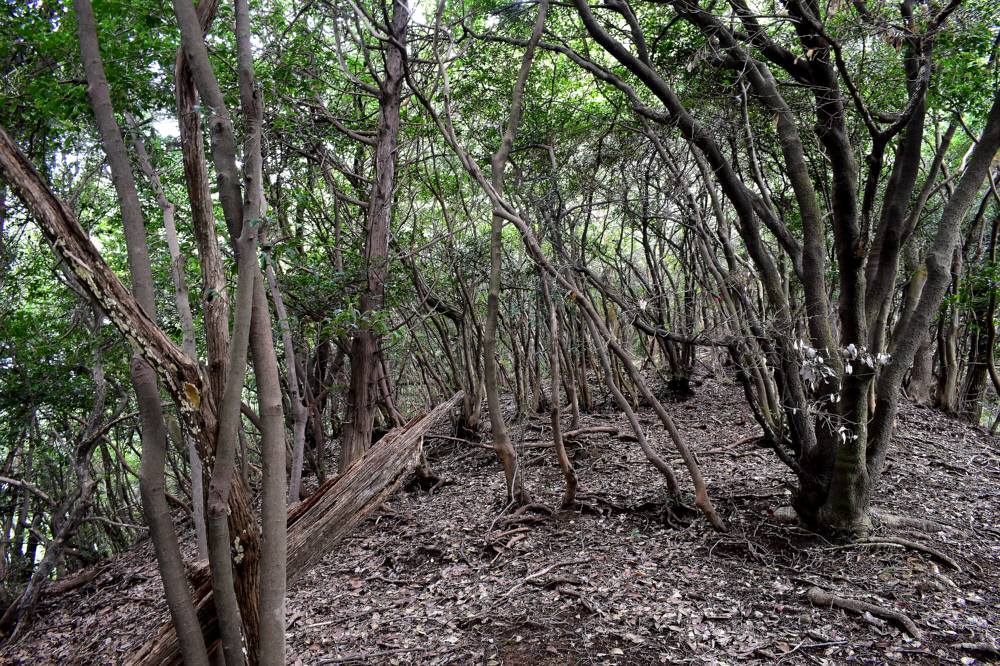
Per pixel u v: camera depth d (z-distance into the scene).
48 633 8.07
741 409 11.09
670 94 6.19
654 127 7.66
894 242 5.98
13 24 5.67
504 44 8.71
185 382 2.44
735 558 5.97
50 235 2.23
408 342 11.50
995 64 7.07
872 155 5.28
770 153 8.25
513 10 7.22
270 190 8.30
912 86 6.35
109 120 2.47
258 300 2.52
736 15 6.02
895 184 6.01
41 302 10.44
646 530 6.82
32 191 2.21
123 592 8.69
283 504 2.44
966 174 5.49
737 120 6.82
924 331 5.76
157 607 7.62
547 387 14.76
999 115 5.29
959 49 6.32
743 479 7.81
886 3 6.22
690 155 8.09
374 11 7.54
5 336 8.87
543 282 7.55
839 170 5.53
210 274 2.65
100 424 9.37
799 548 5.95
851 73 6.79
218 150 2.62
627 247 15.57
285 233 7.61
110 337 8.60
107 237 10.55
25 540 10.27
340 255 8.91
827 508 6.06
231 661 2.44
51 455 10.91
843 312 5.73
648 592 5.46
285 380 10.45
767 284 6.43
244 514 2.61
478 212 10.90
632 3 8.11
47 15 6.10
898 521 6.26
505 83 8.82
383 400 11.05
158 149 7.33
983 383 11.54
